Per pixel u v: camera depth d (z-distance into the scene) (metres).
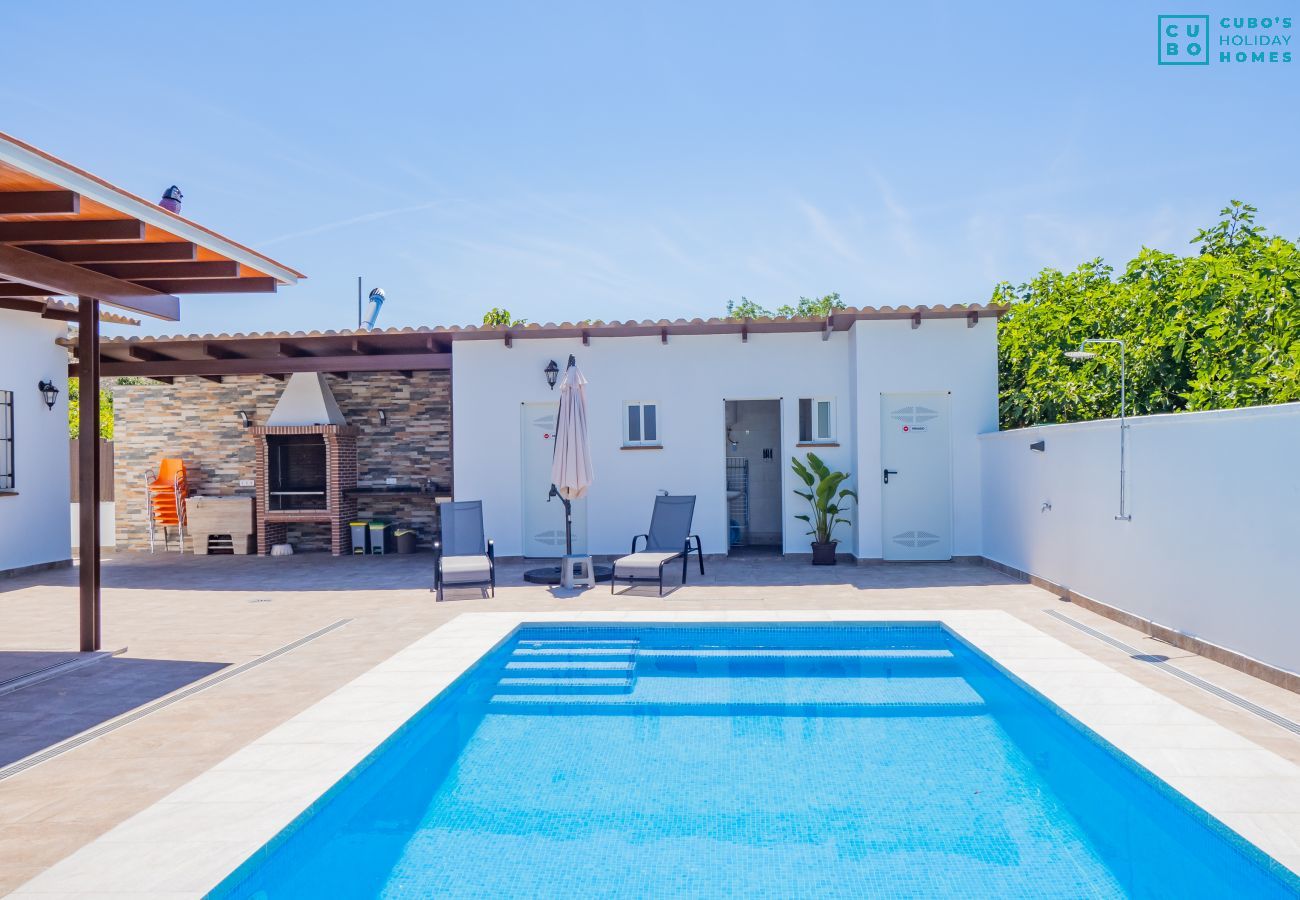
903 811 4.21
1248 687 5.21
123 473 15.10
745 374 12.23
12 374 11.96
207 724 4.86
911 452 11.62
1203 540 6.04
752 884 3.50
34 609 8.89
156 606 8.96
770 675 6.61
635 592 9.40
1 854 3.26
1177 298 10.32
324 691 5.52
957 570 10.78
